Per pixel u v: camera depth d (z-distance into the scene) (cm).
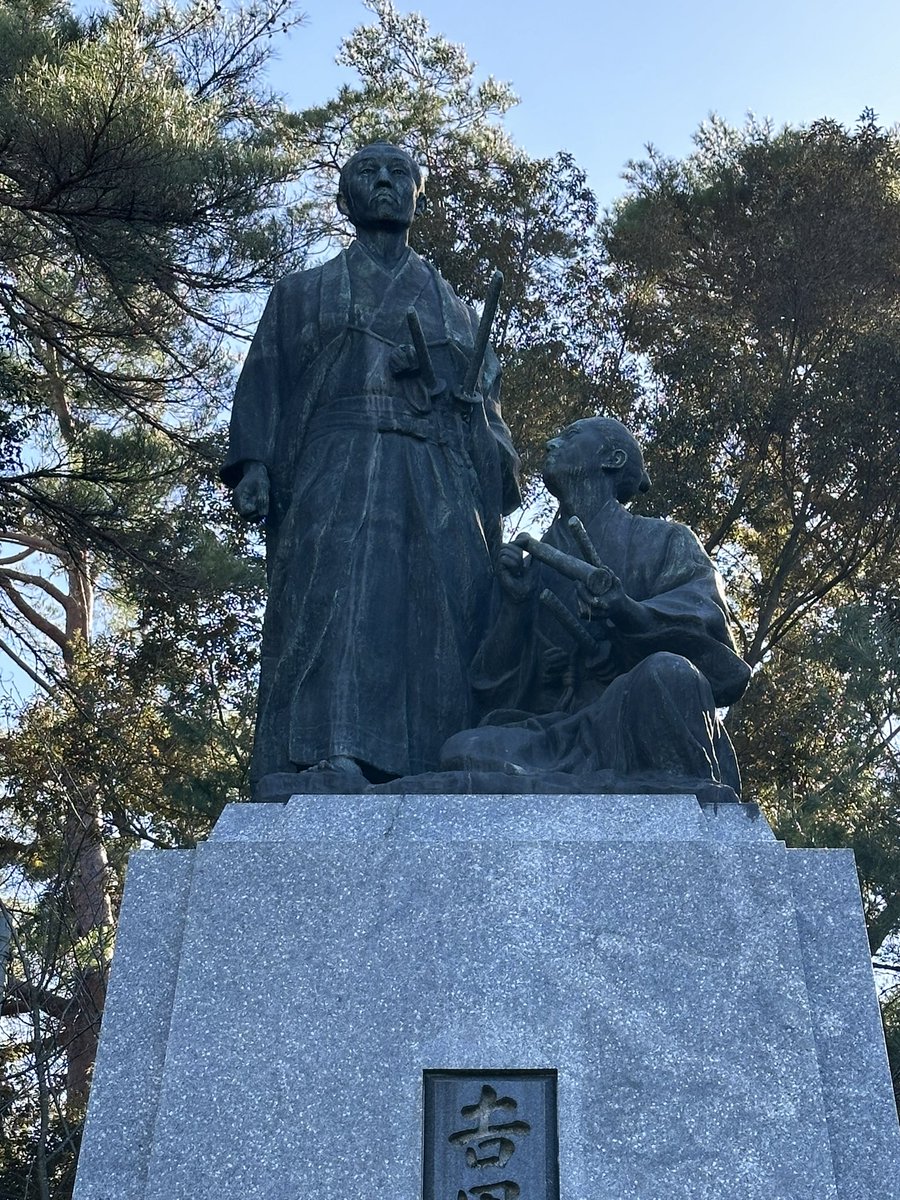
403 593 481
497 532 516
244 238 978
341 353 512
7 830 1180
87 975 958
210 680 1216
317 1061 368
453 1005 374
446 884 389
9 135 901
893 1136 361
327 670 465
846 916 391
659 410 1265
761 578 1309
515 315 1308
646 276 1338
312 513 487
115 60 932
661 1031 370
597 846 394
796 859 399
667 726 426
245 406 514
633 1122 359
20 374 1071
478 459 517
